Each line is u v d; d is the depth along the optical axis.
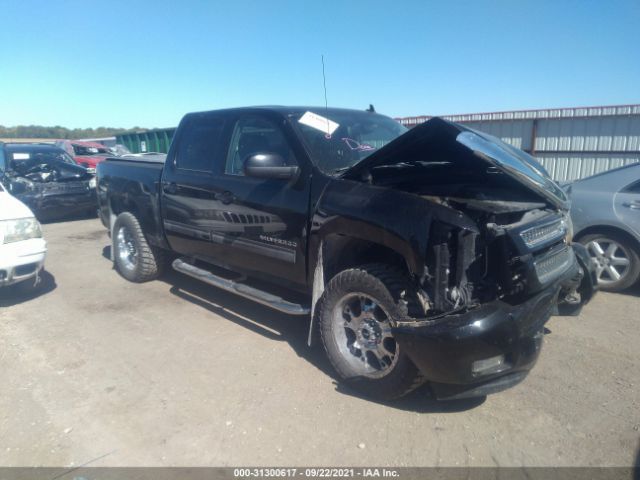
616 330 4.32
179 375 3.67
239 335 4.38
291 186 3.71
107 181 6.16
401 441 2.88
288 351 4.05
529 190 3.27
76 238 8.83
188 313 4.91
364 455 2.77
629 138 13.24
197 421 3.10
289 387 3.48
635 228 4.95
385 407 3.23
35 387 3.52
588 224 5.22
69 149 20.48
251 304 5.17
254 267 4.20
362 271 3.17
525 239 2.89
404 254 2.94
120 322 4.70
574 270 3.53
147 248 5.67
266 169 3.55
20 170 10.48
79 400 3.35
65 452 2.82
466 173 3.57
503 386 2.93
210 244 4.55
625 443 2.82
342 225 3.28
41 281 5.95
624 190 5.09
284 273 3.90
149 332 4.46
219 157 4.45
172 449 2.84
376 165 3.34
